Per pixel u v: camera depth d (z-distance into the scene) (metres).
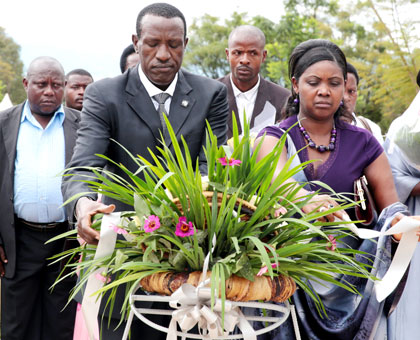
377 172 3.12
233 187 2.39
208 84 3.37
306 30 27.06
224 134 3.39
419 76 4.23
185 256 2.33
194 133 3.25
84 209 2.57
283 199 2.48
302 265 2.45
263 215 2.40
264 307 2.34
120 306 3.11
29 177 4.88
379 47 31.09
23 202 4.87
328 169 3.06
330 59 3.05
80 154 3.10
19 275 4.89
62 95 5.02
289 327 2.93
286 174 2.45
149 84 3.24
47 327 5.01
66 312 4.98
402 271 2.68
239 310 2.38
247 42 5.20
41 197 4.87
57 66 5.01
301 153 3.08
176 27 3.13
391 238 2.88
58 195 4.90
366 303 2.89
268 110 5.23
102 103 3.18
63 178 3.06
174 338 2.33
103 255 2.43
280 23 27.17
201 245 2.38
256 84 5.28
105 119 3.18
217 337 2.28
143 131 3.19
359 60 31.66
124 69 5.84
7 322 4.96
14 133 4.96
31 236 4.91
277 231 2.46
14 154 4.91
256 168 2.44
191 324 2.28
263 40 5.26
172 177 2.39
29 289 4.93
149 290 2.43
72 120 5.11
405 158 4.05
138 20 3.20
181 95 3.28
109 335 3.17
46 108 4.95
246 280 2.29
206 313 2.23
